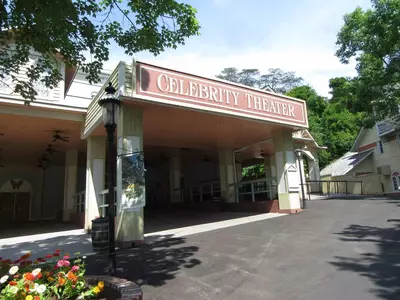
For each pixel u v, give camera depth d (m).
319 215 10.05
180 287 4.39
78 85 14.03
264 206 13.05
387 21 13.20
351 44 15.07
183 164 21.89
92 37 5.85
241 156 20.25
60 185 21.45
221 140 14.58
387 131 20.38
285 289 4.08
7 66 6.31
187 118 10.32
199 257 5.91
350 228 7.48
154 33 6.28
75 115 11.86
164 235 8.84
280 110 11.72
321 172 29.09
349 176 23.83
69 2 4.77
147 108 8.91
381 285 3.92
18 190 20.12
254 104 10.87
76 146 15.83
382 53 14.09
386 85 14.45
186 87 9.04
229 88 10.18
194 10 6.10
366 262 4.86
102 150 11.73
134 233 7.70
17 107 10.73
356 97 15.65
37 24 5.01
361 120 16.45
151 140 14.19
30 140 14.53
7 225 15.91
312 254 5.56
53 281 3.44
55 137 13.18
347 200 13.97
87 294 3.22
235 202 15.37
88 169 11.62
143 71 8.23
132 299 3.23
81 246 8.18
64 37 5.59
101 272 5.24
